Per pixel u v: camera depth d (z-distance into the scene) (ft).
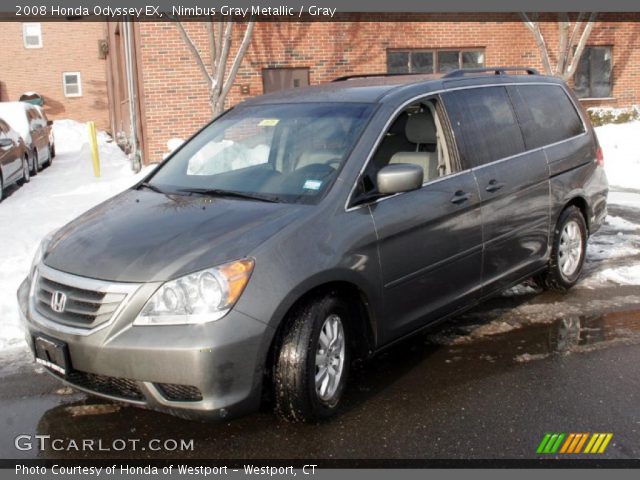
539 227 18.22
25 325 12.65
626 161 46.68
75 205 36.19
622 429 12.19
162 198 14.43
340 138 14.17
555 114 19.74
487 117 16.97
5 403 13.79
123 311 11.23
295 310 12.10
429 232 14.42
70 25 109.40
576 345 16.15
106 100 112.37
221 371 11.02
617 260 23.38
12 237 27.91
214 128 16.88
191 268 11.27
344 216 12.89
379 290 13.30
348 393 13.89
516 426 12.39
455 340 16.66
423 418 12.77
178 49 51.26
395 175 13.16
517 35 60.95
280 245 11.80
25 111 54.19
